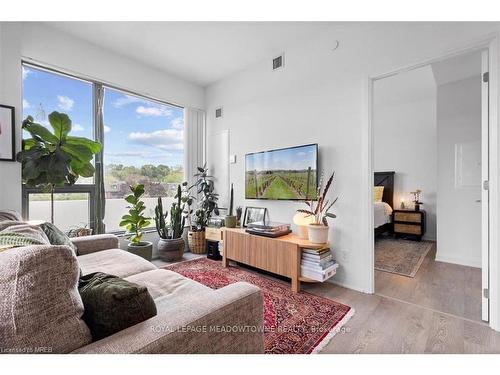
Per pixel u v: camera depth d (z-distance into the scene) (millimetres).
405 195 5234
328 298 2219
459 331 1715
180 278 1633
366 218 2334
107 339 732
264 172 3201
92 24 2590
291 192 2895
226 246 3082
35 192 2629
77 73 2834
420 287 2471
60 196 2820
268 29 2672
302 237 2586
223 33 2758
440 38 1976
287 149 2936
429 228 4926
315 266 2303
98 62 3000
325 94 2654
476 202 3168
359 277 2385
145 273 1695
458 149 3301
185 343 798
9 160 2219
